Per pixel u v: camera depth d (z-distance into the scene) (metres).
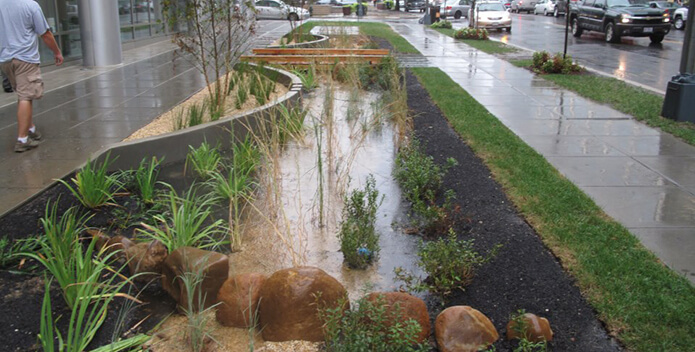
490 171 7.05
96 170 6.73
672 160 7.61
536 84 13.52
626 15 23.08
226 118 8.02
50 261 4.12
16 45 7.22
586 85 13.09
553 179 6.70
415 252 5.05
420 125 9.40
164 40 21.83
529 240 5.19
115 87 11.88
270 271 4.66
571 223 5.45
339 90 12.23
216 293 4.09
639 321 3.90
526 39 26.20
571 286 4.41
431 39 25.48
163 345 3.74
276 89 11.92
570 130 9.18
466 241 5.07
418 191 6.12
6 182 6.38
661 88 13.31
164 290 4.38
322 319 3.73
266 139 7.75
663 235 5.32
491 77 14.55
